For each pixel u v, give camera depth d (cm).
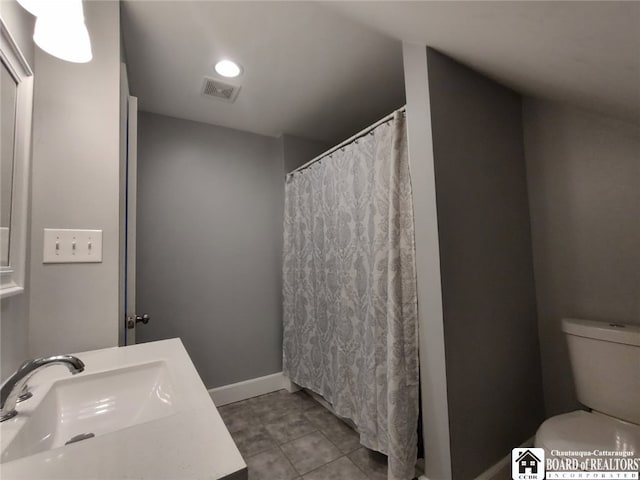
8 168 78
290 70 171
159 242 212
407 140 137
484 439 129
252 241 248
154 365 90
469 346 128
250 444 175
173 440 49
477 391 129
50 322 98
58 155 102
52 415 71
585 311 147
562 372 155
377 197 152
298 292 232
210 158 235
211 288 229
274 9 126
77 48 77
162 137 219
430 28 113
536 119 164
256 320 246
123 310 120
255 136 256
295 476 149
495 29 98
